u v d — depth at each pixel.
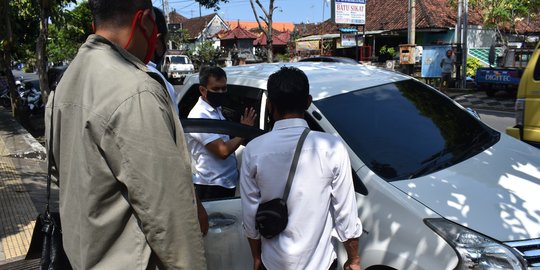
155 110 1.40
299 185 1.99
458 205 2.45
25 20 13.10
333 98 3.22
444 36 23.31
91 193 1.42
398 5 26.31
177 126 1.54
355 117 3.11
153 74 1.53
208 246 2.55
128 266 1.43
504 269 2.19
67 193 1.51
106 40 1.54
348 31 21.91
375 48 26.77
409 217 2.39
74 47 28.12
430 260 2.27
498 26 22.50
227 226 2.62
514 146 3.34
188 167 1.55
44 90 9.24
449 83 17.25
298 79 2.08
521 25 25.91
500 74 14.52
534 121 5.62
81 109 1.44
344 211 2.04
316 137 2.05
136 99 1.38
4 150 8.52
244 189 2.12
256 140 2.12
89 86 1.45
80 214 1.45
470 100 14.79
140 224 1.44
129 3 1.56
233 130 2.87
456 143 3.23
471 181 2.71
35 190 6.01
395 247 2.39
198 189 2.96
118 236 1.45
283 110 2.11
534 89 5.59
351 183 2.06
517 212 2.44
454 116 3.56
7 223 4.69
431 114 3.46
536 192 2.65
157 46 2.33
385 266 2.42
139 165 1.35
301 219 1.99
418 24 23.14
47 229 1.75
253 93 3.44
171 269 1.42
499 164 2.98
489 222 2.35
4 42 11.43
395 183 2.62
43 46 9.20
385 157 2.86
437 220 2.35
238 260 2.63
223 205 2.71
